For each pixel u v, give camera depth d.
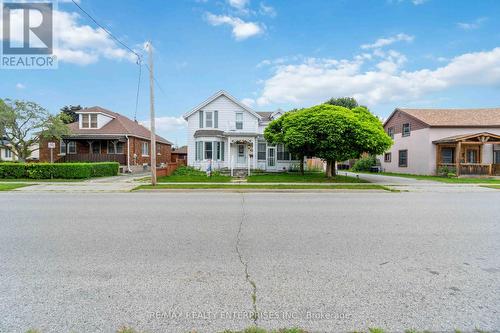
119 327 2.57
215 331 2.53
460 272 3.81
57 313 2.77
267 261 4.13
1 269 3.79
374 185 14.59
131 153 26.66
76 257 4.25
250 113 24.34
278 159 24.44
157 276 3.62
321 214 7.57
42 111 22.30
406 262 4.14
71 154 25.38
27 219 6.82
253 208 8.47
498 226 6.30
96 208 8.39
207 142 22.83
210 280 3.51
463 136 20.59
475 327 2.61
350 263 4.08
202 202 9.66
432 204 9.41
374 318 2.74
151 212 7.77
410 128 25.75
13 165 17.30
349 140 15.65
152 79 14.25
